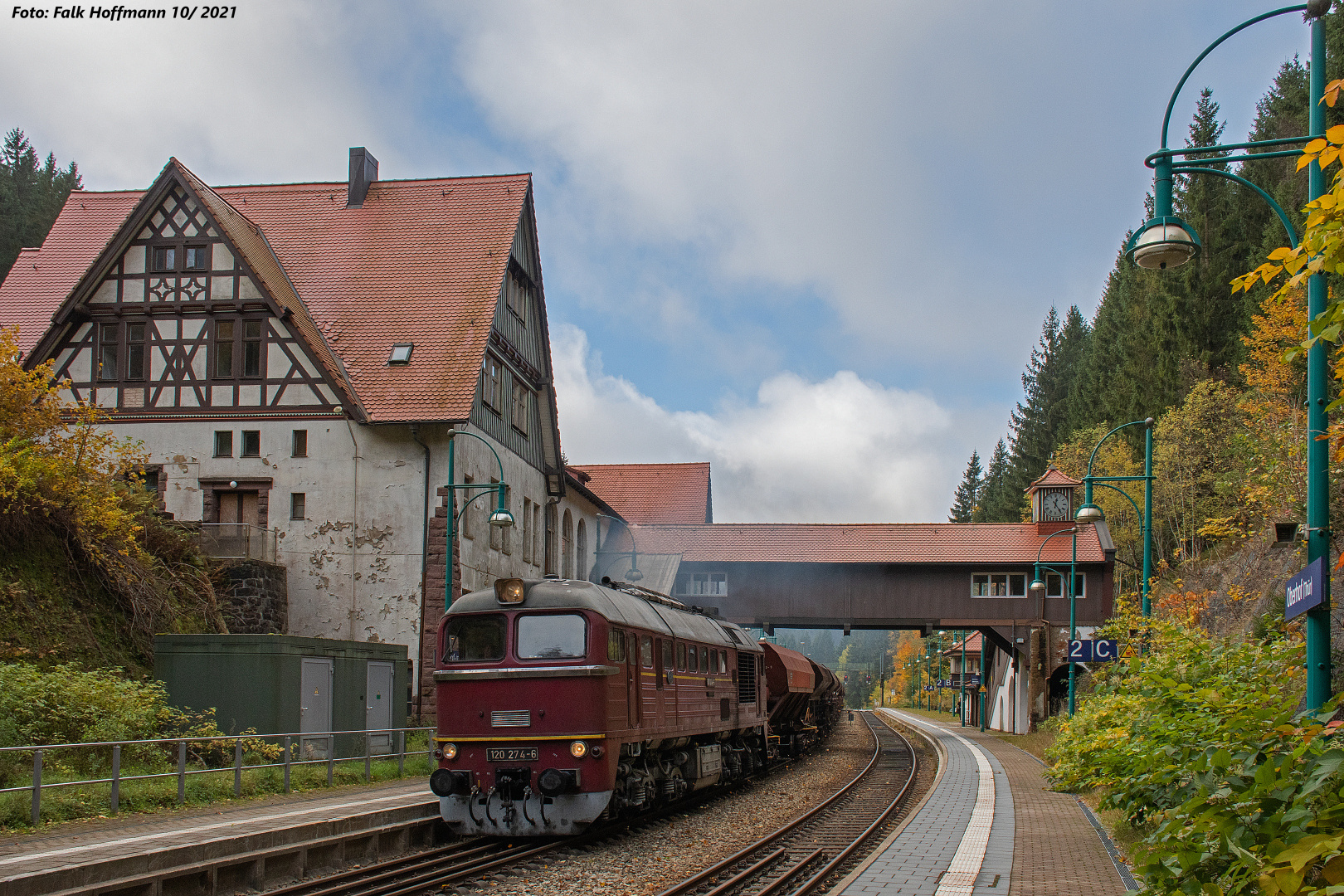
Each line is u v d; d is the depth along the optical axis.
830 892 9.94
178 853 10.70
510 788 14.22
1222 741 8.06
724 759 22.27
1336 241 5.66
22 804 12.61
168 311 30.02
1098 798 17.73
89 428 23.95
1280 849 5.03
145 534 25.31
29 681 16.91
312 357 29.48
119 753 13.44
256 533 28.62
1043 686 43.16
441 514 28.91
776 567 44.81
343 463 29.41
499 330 32.62
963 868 11.30
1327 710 6.27
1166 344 50.69
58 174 73.94
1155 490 45.03
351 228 35.34
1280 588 26.38
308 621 28.88
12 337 22.78
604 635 14.59
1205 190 50.22
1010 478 81.38
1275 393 32.62
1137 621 21.97
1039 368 82.06
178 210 30.31
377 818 13.88
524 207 35.50
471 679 14.59
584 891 11.38
